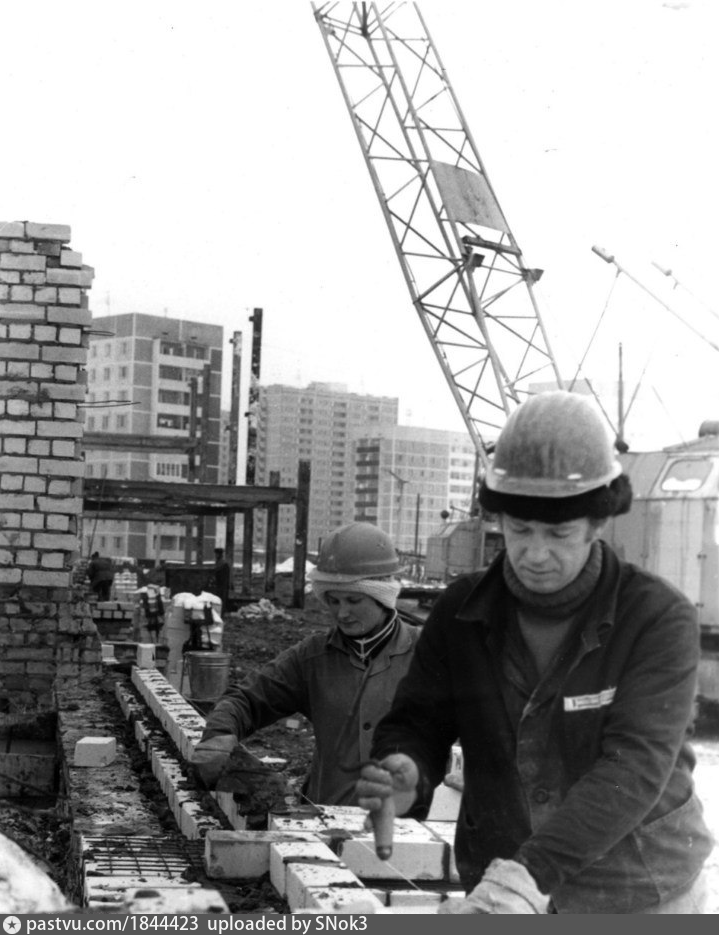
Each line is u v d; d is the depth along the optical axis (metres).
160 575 21.31
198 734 4.72
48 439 9.05
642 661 2.14
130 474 44.84
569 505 2.09
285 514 54.31
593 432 2.15
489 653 2.28
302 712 3.87
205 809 3.93
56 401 9.05
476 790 2.30
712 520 9.64
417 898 3.12
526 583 2.17
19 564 8.98
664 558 9.91
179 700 6.07
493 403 22.62
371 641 3.72
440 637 2.36
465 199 22.95
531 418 2.15
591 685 2.16
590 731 2.16
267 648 14.30
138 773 5.04
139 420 46.06
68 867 4.07
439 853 3.50
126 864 3.33
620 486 2.19
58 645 8.94
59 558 9.02
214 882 3.11
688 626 2.16
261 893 2.99
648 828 2.18
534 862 1.95
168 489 21.11
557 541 2.12
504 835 2.24
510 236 22.70
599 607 2.17
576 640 2.17
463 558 19.88
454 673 2.32
